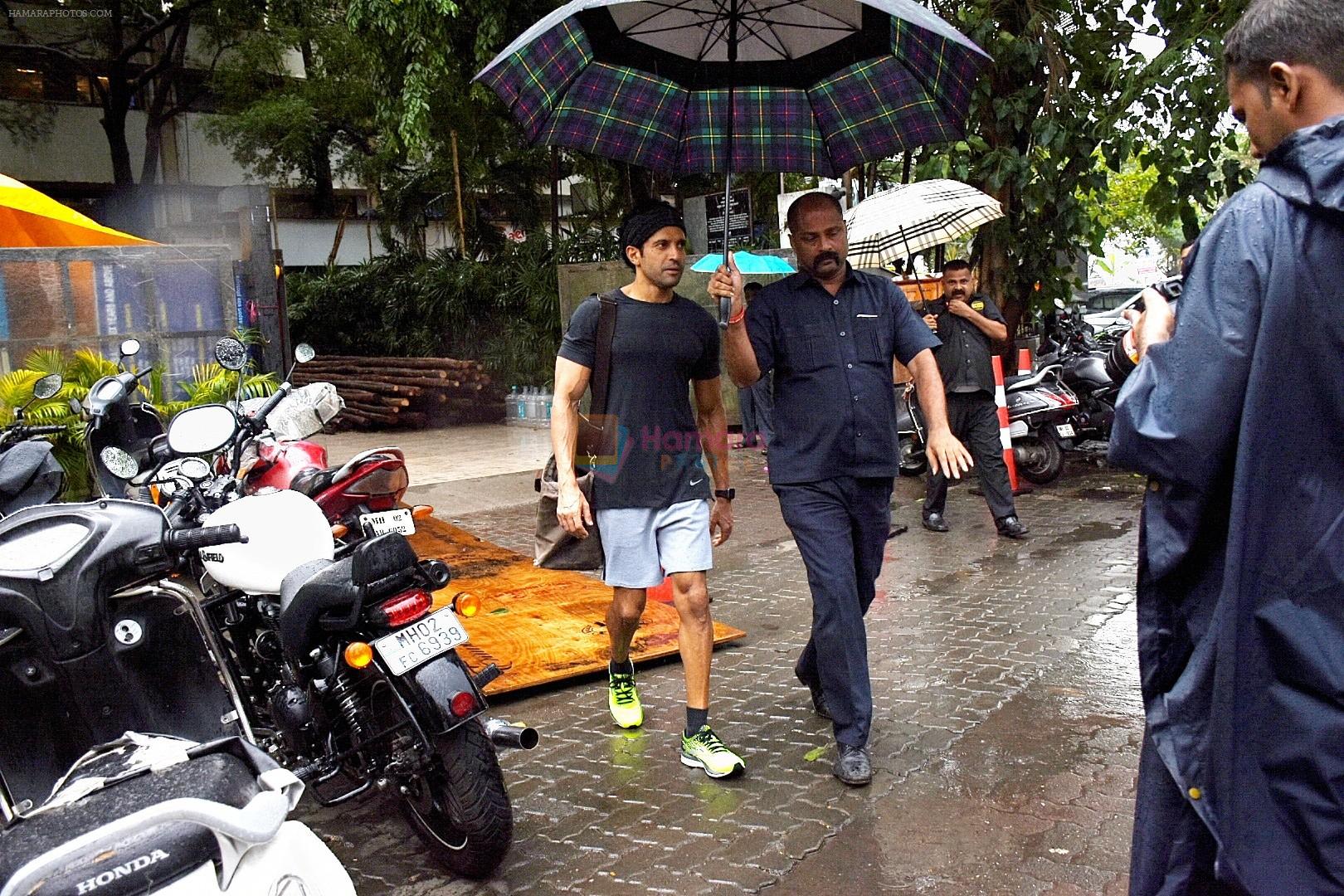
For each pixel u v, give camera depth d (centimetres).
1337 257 164
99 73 2336
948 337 721
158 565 286
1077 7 951
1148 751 193
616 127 415
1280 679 169
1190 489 173
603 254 1443
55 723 283
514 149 1597
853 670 364
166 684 311
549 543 392
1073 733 401
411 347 1698
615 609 402
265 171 2220
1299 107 170
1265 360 167
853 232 816
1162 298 193
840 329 369
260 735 354
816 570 364
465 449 1263
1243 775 170
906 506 838
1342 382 165
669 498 378
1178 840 184
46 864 190
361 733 312
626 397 372
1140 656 191
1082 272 1392
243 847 213
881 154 416
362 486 427
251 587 332
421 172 1780
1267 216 169
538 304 1438
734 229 1179
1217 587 177
